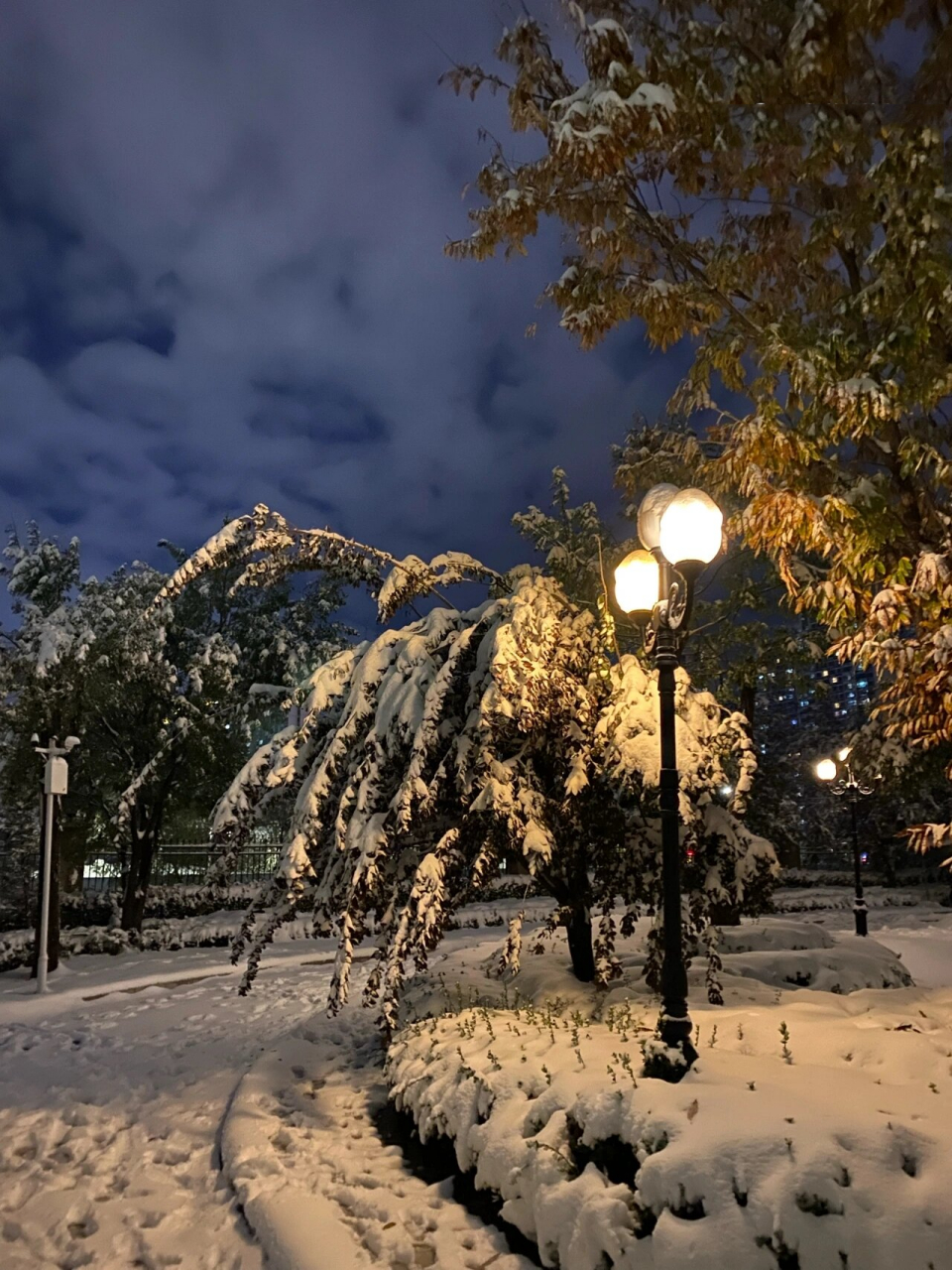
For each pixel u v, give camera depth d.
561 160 7.16
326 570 8.68
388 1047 7.50
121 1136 6.69
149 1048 9.86
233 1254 4.70
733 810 7.05
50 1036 10.63
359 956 16.66
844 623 7.54
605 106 6.56
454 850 7.39
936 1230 3.37
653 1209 3.80
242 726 20.95
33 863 20.70
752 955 8.59
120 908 20.39
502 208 7.96
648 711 7.27
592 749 7.48
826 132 6.59
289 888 7.51
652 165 7.64
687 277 8.30
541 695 7.30
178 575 7.66
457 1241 4.64
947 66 5.98
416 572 8.34
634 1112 4.21
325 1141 6.16
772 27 6.70
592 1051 5.29
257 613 22.69
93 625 17.92
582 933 8.48
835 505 6.98
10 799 19.61
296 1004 12.21
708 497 5.02
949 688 6.19
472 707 7.66
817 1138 3.73
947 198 6.13
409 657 7.84
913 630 7.30
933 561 6.20
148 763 18.64
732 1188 3.67
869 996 7.13
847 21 5.89
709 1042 5.28
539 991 8.05
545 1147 4.51
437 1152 5.69
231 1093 7.70
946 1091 4.42
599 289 8.41
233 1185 5.52
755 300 8.23
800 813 35.41
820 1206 3.50
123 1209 5.31
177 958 17.05
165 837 24.17
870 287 6.75
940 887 30.19
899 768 16.48
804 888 31.05
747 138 7.05
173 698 19.20
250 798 8.39
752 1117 3.94
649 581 5.79
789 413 7.61
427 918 6.96
